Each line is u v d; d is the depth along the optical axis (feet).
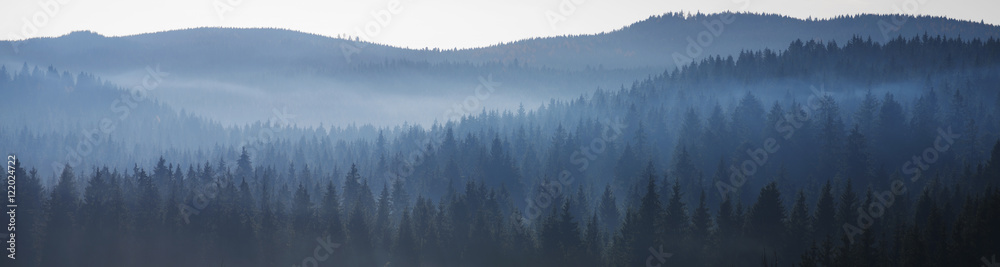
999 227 347.77
